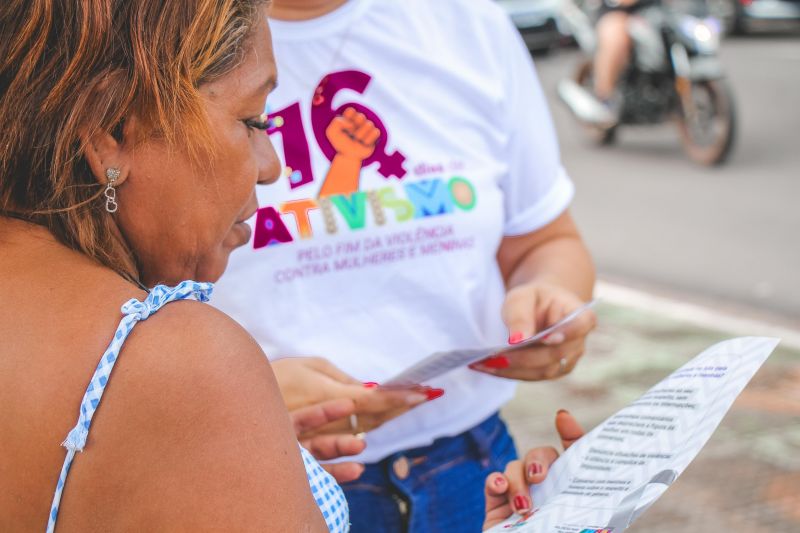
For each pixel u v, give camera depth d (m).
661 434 1.09
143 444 0.85
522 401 3.97
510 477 1.27
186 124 0.95
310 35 1.56
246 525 0.84
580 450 1.23
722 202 6.54
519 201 1.78
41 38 0.91
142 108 0.94
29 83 0.92
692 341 4.52
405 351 1.60
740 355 1.10
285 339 1.55
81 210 0.95
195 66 0.95
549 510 1.11
